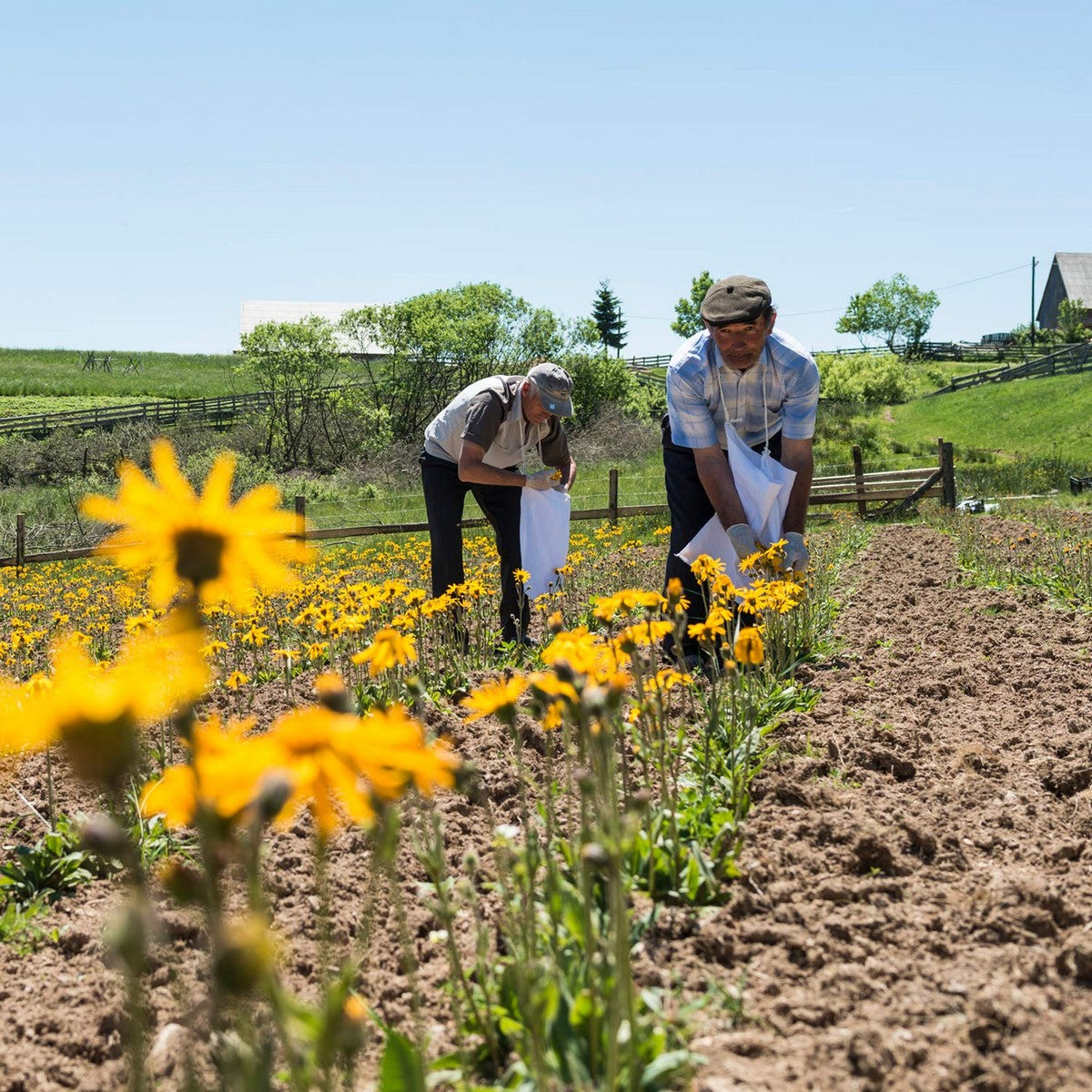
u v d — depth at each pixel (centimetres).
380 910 295
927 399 5438
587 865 166
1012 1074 209
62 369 8062
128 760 104
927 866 316
